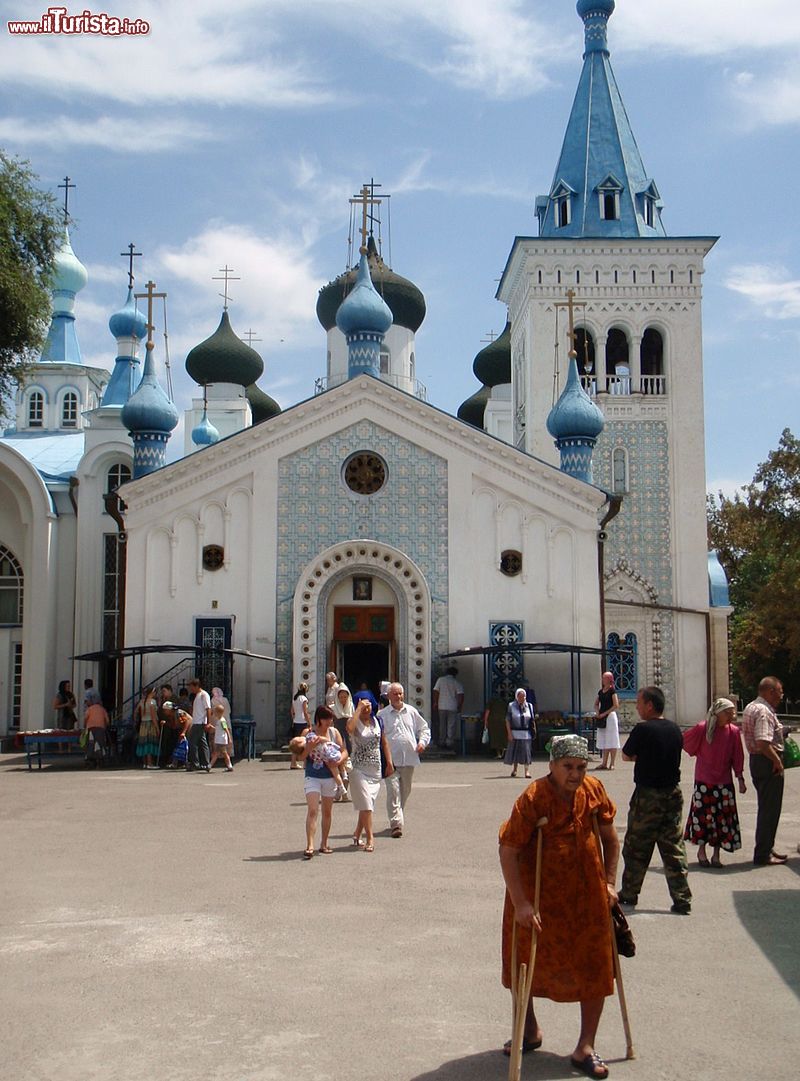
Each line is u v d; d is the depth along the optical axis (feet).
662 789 41.70
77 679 130.93
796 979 32.09
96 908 41.11
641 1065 25.48
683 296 147.84
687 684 139.74
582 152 155.33
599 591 111.34
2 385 90.22
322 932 37.29
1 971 32.96
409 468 112.16
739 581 226.79
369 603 112.37
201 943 35.91
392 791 57.98
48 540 129.80
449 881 45.80
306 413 111.96
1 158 86.43
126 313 147.64
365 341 124.98
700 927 38.68
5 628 137.08
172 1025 28.02
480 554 111.45
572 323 125.70
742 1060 25.72
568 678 109.91
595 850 26.20
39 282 89.15
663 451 144.87
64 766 101.50
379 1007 29.43
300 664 108.99
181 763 97.60
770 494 170.50
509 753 87.20
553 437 136.26
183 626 109.70
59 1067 25.26
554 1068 25.30
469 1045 26.76
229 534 110.83
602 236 149.28
